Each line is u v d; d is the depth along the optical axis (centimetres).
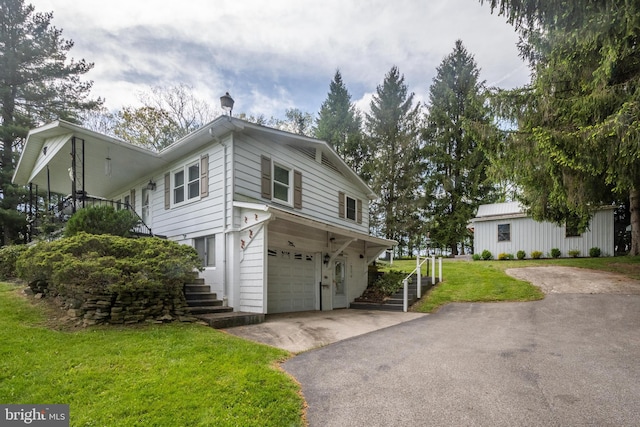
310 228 1160
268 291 1005
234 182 909
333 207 1350
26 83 1867
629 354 507
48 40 1869
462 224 2552
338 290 1253
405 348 579
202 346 516
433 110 2702
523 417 320
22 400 335
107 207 891
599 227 1716
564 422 309
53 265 606
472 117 2478
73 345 484
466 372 447
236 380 395
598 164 794
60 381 373
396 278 1366
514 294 1056
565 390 381
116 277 605
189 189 1059
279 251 1057
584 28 684
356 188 1543
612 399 355
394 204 2595
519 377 424
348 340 651
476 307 982
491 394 373
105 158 1109
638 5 593
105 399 339
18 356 430
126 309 629
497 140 1094
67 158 1110
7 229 1802
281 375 427
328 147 1247
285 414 325
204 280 952
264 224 841
